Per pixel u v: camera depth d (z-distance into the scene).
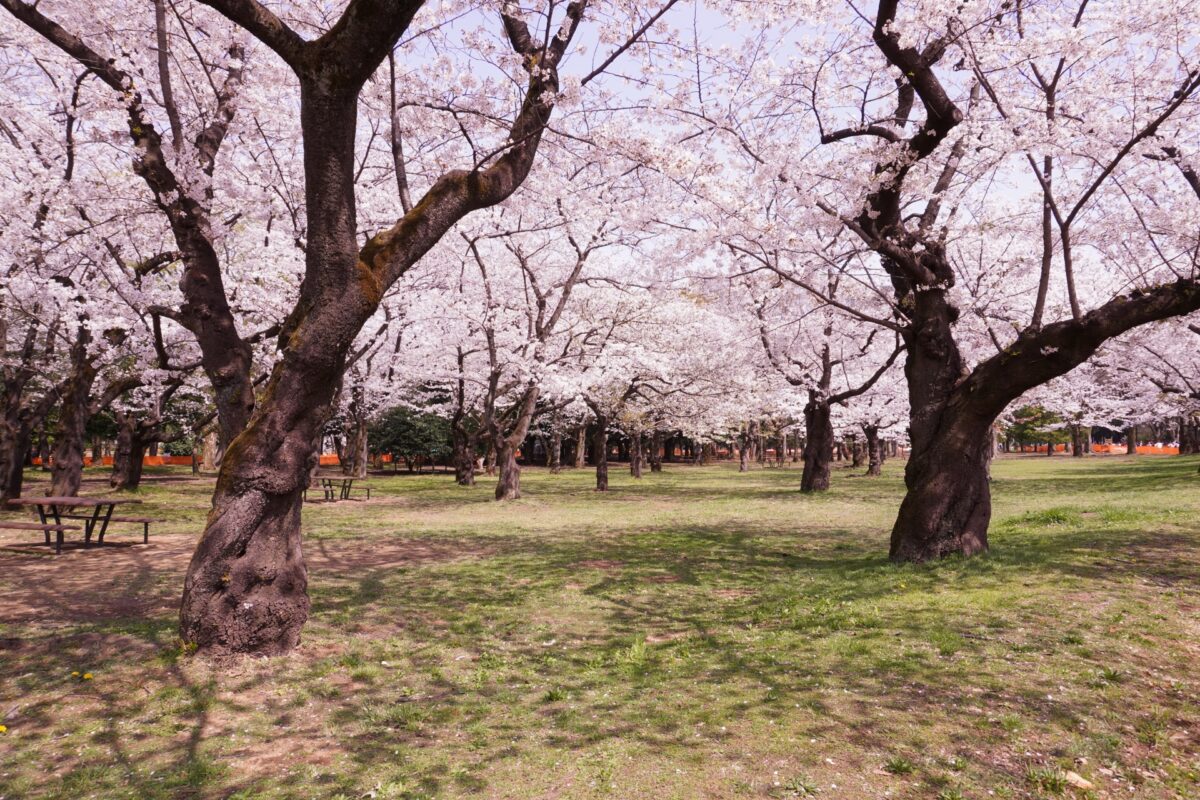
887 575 8.76
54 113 13.21
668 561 10.96
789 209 10.52
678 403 32.22
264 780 3.95
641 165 9.24
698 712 4.74
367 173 14.84
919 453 9.87
